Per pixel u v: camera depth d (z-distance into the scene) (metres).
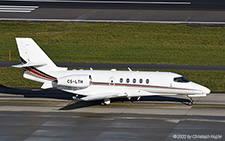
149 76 137.38
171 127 117.62
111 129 115.88
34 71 139.50
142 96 150.75
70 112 131.50
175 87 136.25
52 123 120.94
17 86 164.12
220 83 165.88
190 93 136.50
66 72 139.75
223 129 116.06
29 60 139.12
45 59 139.38
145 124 120.06
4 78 173.00
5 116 127.06
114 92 137.38
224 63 193.88
